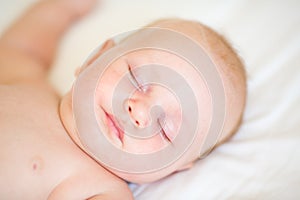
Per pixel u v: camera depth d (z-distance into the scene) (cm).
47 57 130
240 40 123
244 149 101
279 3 127
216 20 131
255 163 97
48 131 96
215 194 94
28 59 125
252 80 115
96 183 95
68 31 137
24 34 129
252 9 129
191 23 108
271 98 110
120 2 140
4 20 134
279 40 120
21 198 87
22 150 90
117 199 94
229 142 107
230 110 102
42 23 132
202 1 135
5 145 89
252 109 111
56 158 93
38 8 134
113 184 97
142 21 137
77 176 93
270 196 89
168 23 107
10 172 86
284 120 104
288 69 113
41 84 115
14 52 125
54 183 91
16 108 97
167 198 97
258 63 118
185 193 96
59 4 135
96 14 139
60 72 128
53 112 102
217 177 97
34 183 89
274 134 101
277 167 94
